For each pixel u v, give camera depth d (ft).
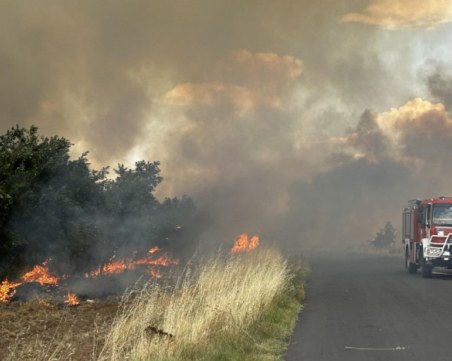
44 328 39.81
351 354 36.58
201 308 39.47
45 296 53.57
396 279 88.43
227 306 39.68
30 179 55.26
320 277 90.94
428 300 62.95
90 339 36.35
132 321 35.81
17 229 55.52
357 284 80.12
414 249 96.99
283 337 40.93
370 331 44.45
